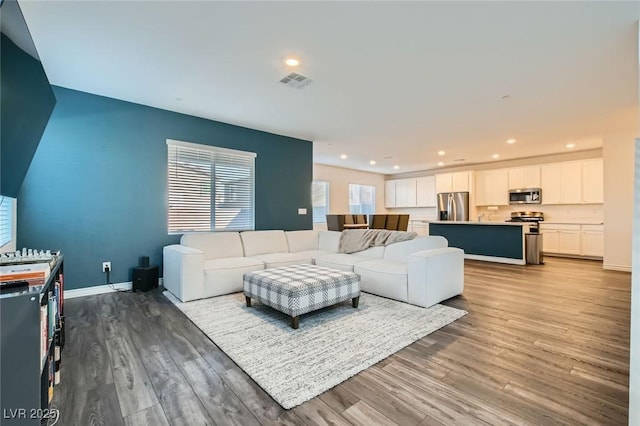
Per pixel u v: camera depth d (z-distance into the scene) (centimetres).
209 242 407
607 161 523
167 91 351
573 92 347
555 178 700
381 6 203
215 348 223
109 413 151
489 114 426
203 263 349
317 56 270
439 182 888
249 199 511
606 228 527
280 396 165
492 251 625
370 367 196
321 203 870
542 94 354
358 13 211
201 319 281
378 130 512
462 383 178
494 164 816
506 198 775
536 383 177
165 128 415
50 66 291
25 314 119
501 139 567
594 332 252
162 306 319
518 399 162
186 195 439
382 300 339
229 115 437
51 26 225
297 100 376
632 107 395
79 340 235
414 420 146
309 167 591
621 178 512
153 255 408
